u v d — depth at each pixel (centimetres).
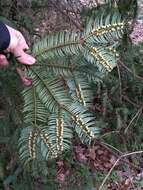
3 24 126
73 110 138
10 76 197
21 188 246
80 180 286
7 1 244
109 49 138
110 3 228
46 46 144
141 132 317
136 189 304
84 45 140
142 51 346
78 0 282
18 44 129
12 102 206
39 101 142
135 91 314
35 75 144
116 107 312
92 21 140
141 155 319
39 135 136
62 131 134
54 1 262
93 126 138
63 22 270
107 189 301
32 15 257
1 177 252
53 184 270
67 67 146
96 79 152
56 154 134
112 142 304
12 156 237
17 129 206
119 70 288
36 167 240
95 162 318
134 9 233
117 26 136
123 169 318
